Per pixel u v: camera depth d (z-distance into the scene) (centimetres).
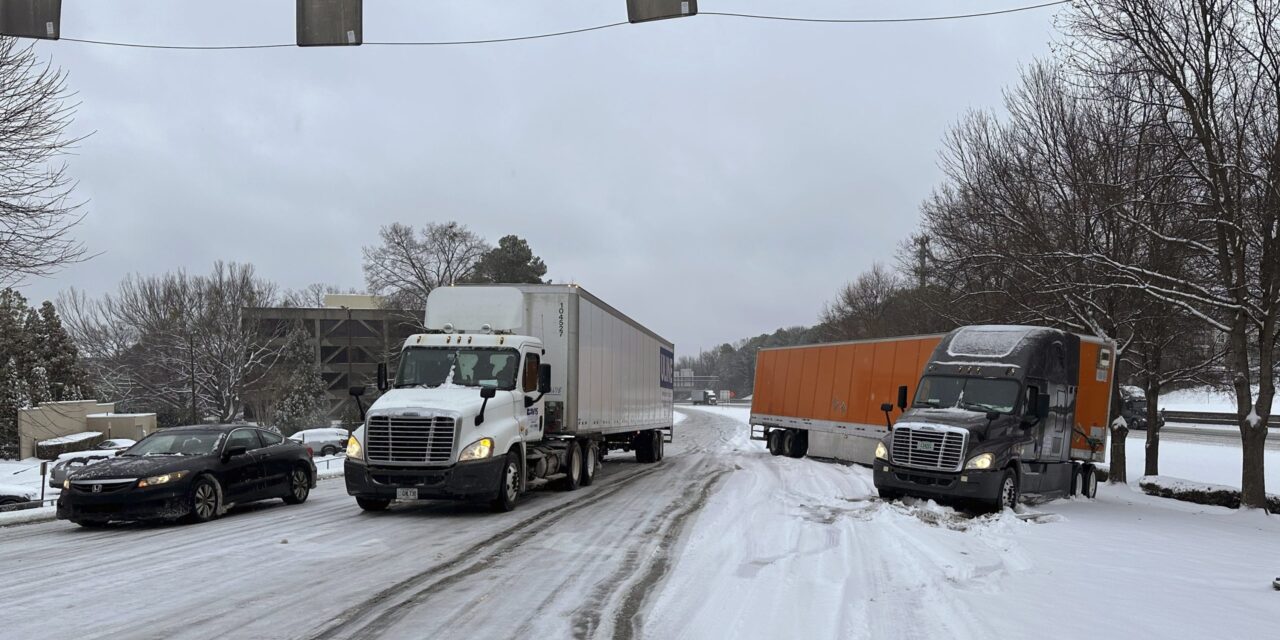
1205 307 2048
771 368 3359
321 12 966
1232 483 2736
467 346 1573
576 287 1825
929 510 1509
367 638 647
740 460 2984
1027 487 1669
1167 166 1750
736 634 651
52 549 1091
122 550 1070
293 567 941
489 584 848
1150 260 2002
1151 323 2319
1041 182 2141
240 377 5188
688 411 10425
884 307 6041
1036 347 1714
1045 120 2167
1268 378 1767
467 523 1320
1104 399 1948
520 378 1562
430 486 1377
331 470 2970
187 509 1337
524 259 6475
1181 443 4000
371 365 8181
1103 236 2164
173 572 910
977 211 2291
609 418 2178
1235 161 1639
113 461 1365
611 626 682
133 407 5744
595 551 1049
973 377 1691
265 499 1566
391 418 1393
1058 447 1786
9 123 1766
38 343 4831
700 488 1884
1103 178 1986
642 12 947
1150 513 1700
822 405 2991
